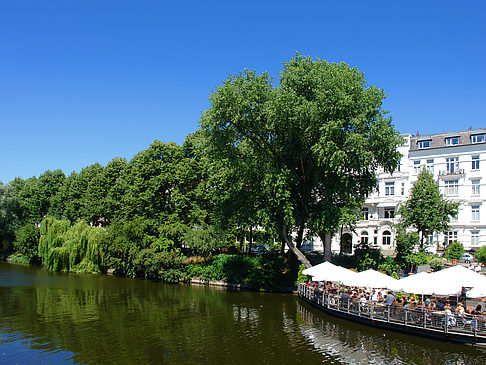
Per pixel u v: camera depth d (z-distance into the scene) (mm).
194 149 45625
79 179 66188
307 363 16609
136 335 20641
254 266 38156
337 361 16875
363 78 33062
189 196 44531
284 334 21000
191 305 29016
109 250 44562
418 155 53844
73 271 47688
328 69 32094
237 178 35781
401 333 21109
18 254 62406
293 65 33656
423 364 16516
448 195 51188
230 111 31578
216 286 39062
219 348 18547
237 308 28016
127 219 46500
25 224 66312
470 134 51469
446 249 45250
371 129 30672
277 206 31922
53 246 49156
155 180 45875
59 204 67875
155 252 43156
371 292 26188
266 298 32469
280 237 35938
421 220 41594
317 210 33438
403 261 36844
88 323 23125
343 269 26594
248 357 17297
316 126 30938
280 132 33000
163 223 45688
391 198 53562
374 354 17766
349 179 32719
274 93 31203
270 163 35250
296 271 37469
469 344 18859
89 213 60188
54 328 21875
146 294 33688
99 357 17109
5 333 20734
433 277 20422
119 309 27281
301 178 35844
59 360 16688
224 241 42594
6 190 65625
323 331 21625
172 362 16578
